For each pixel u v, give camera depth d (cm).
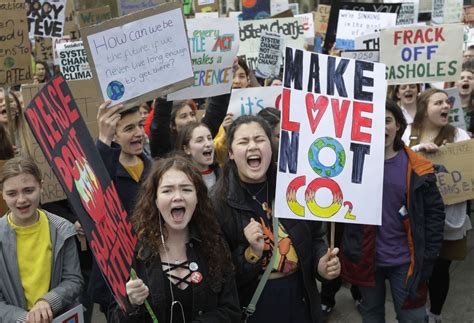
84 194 215
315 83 278
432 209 348
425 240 350
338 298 525
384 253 356
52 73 712
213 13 785
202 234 252
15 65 437
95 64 329
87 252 411
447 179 432
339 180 278
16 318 287
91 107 452
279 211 270
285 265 274
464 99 641
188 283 245
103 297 333
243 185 282
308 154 276
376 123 284
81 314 297
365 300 375
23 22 438
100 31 328
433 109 454
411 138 475
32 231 302
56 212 414
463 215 434
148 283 243
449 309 492
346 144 280
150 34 338
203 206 253
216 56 462
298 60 276
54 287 303
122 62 333
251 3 855
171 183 243
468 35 877
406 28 512
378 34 592
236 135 276
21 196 291
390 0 929
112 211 243
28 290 296
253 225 262
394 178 349
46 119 209
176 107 477
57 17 566
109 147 331
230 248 275
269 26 661
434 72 516
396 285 361
